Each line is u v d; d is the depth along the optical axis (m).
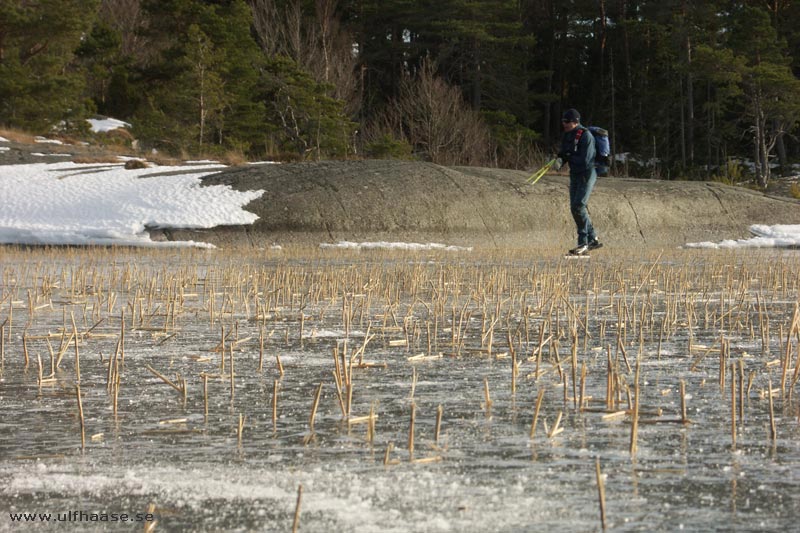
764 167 46.28
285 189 24.19
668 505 2.88
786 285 11.43
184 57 40.09
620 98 62.25
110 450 3.60
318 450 3.58
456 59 56.59
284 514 2.79
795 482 3.13
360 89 53.00
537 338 7.07
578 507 2.86
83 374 5.45
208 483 3.12
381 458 3.46
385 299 9.83
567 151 17.92
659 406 4.43
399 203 24.41
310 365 5.77
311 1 52.62
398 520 2.73
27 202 23.80
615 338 7.07
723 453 3.52
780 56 46.69
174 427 4.02
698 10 51.44
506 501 2.92
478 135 47.97
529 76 58.06
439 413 3.73
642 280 12.15
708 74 46.91
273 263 16.33
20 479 3.19
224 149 40.38
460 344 6.68
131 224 22.27
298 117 43.31
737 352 6.29
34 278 12.10
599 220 26.06
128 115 47.72
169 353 6.30
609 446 3.62
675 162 54.81
